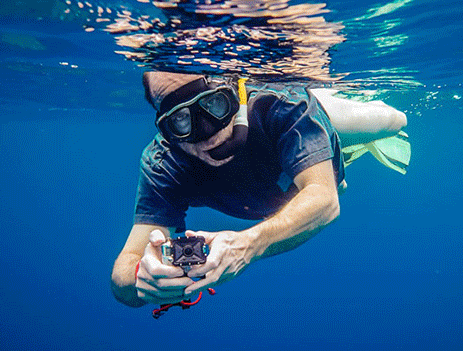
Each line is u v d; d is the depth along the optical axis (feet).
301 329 21.15
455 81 10.75
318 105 2.70
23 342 20.31
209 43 4.54
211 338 21.07
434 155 63.46
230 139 2.51
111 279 2.57
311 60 5.65
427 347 16.62
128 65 7.02
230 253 1.78
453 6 4.87
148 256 1.75
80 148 48.83
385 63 7.26
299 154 2.41
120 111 18.21
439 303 22.35
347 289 28.55
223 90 2.38
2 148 50.90
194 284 1.74
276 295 29.09
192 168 2.71
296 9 3.94
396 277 30.94
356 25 4.96
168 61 5.23
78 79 10.16
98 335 21.25
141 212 2.89
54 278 38.40
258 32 4.34
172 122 2.48
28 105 16.53
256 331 21.68
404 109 16.11
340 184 3.43
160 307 2.48
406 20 5.18
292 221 2.03
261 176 2.74
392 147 5.33
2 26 5.38
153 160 2.81
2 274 41.63
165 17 4.00
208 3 3.70
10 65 8.63
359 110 3.84
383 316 21.29
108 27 4.76
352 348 17.83
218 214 3.11
